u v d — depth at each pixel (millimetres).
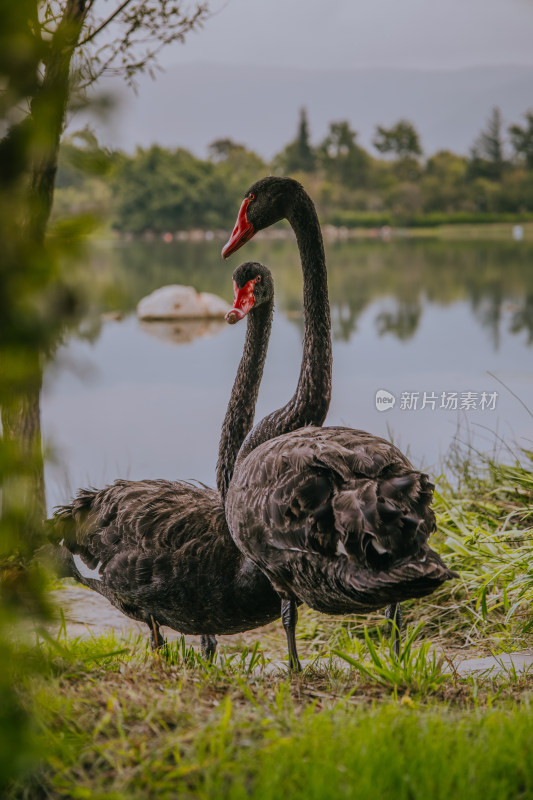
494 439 10828
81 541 6355
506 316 28000
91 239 2688
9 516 2883
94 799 3406
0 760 3076
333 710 4145
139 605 6145
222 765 3561
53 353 2670
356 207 104562
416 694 4762
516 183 107312
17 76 2594
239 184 84062
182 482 6965
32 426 7812
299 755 3621
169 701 4305
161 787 3477
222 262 48312
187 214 80375
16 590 3146
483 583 7059
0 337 2650
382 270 44531
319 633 7625
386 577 4039
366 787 3369
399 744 3779
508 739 3791
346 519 4105
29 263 2594
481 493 8945
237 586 5727
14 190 2672
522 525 8031
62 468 3008
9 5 2533
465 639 6812
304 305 6051
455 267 45875
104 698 4344
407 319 27797
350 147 112375
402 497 4227
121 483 6555
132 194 79062
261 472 4816
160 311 28531
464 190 106750
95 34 7988
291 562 4648
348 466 4441
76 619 7746
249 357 6477
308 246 6086
